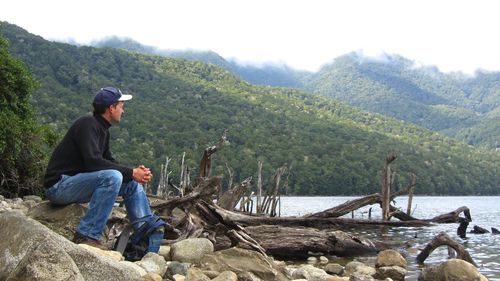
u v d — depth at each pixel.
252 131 117.44
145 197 6.46
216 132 111.25
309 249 11.23
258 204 19.20
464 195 121.31
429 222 17.81
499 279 8.39
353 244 11.64
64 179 5.94
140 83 142.75
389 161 19.23
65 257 3.51
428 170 116.94
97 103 6.05
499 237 17.58
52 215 6.55
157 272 5.61
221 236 10.35
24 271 3.34
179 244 6.60
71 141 6.01
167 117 113.88
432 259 11.02
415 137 174.75
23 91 20.14
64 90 110.81
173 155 87.56
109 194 5.80
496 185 132.00
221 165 84.50
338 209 18.28
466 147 175.88
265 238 11.05
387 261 8.80
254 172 85.19
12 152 18.19
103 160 5.89
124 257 6.14
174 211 12.45
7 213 4.11
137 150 84.81
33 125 20.08
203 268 6.17
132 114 108.50
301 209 40.88
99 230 5.84
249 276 5.85
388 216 19.05
